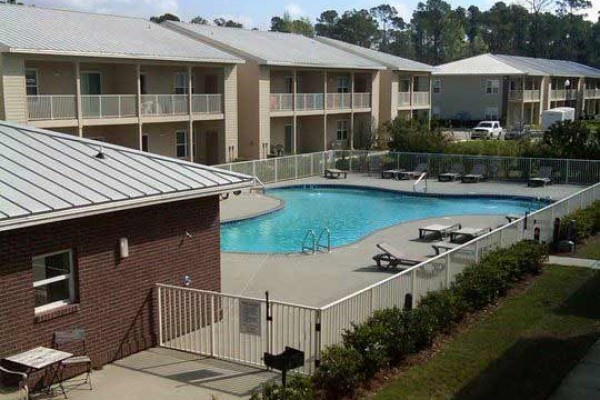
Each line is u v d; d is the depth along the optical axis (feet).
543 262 61.41
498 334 43.86
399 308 43.37
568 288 54.85
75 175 41.11
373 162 142.20
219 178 47.01
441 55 496.23
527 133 202.49
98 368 39.58
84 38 106.93
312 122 161.58
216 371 38.86
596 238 75.87
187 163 49.14
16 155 42.39
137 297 42.22
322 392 33.24
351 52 180.65
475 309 49.14
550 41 469.57
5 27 99.60
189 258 45.91
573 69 289.53
